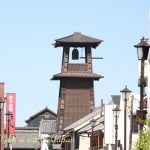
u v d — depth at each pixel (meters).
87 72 162.00
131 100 70.31
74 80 162.50
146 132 44.56
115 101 98.00
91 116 119.06
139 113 49.88
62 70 162.75
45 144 158.75
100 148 97.62
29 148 175.75
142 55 48.94
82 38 161.00
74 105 161.50
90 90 162.12
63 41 161.00
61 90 162.62
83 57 162.12
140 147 43.38
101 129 93.81
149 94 70.25
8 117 86.81
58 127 159.88
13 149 175.75
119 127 84.00
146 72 75.12
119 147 82.62
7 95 133.00
